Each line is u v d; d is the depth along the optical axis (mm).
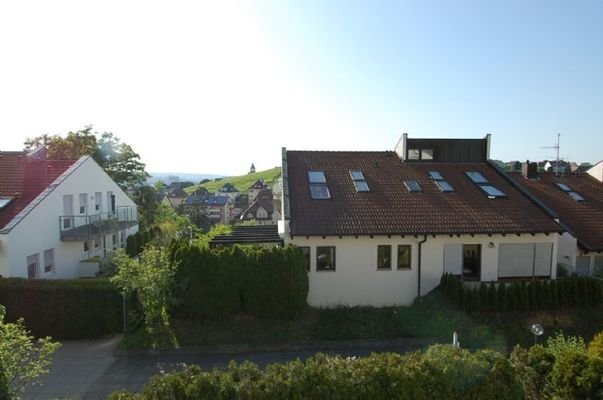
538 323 13977
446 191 18188
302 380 7023
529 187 22953
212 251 13781
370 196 17453
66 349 12625
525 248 16312
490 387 7398
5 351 7434
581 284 14852
